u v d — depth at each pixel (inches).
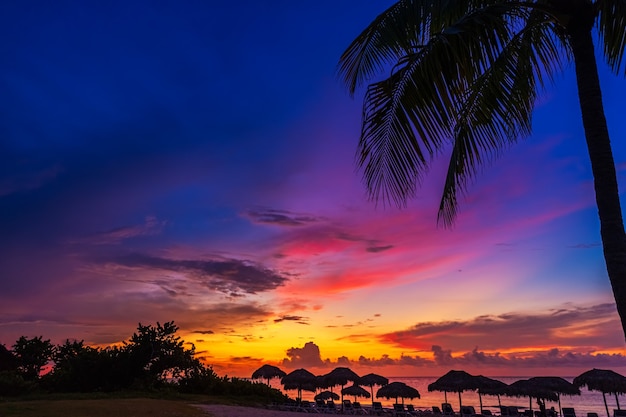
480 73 205.3
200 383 1251.8
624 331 175.2
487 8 198.1
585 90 200.4
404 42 217.8
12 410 632.4
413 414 1018.1
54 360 1337.4
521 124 246.5
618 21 209.8
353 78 247.8
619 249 180.9
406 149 215.9
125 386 1195.9
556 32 238.7
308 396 3540.8
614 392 907.4
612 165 190.7
